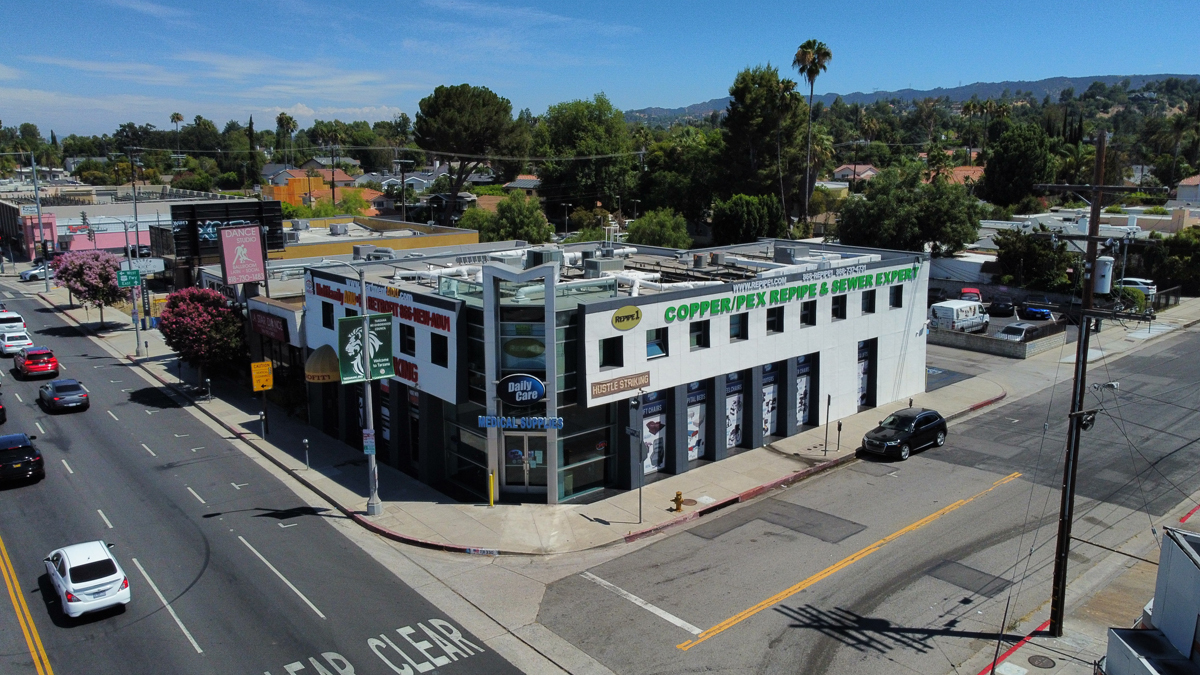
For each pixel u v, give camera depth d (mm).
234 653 18516
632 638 19266
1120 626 19625
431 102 101625
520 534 25203
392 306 30688
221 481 30234
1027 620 19922
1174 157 119562
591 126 122438
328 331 35188
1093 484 29156
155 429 36781
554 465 27219
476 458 28797
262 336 42312
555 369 26562
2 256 92438
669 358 29375
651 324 28562
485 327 26422
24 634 19344
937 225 69125
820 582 22000
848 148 174125
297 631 19547
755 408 32844
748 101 87812
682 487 29000
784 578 22234
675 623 19953
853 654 18484
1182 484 29062
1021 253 64188
